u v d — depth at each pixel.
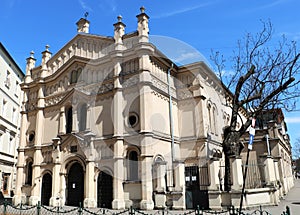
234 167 14.91
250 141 9.27
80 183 18.81
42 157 21.69
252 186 17.62
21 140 23.19
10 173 28.64
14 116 30.84
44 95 23.33
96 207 17.33
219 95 21.62
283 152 25.83
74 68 21.64
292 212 12.83
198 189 16.78
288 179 28.92
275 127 22.95
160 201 15.34
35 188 20.73
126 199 16.31
